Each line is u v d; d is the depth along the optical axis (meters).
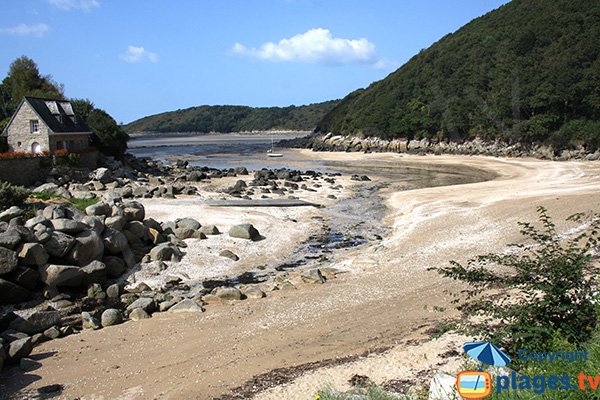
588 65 84.00
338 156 96.38
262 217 34.62
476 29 121.00
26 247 20.22
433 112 102.94
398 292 19.53
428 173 66.38
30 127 51.97
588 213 29.02
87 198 34.69
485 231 28.41
